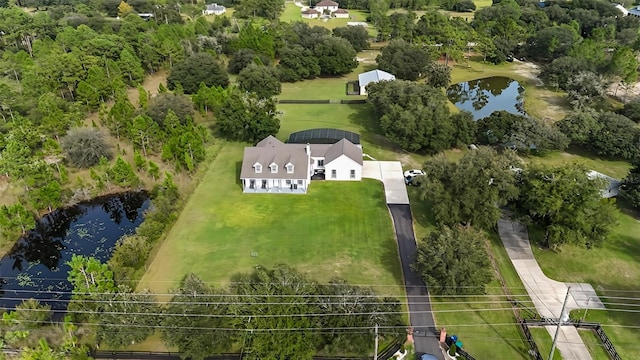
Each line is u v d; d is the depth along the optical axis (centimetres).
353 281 5059
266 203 6531
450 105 10712
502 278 5134
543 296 4881
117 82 9644
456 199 5441
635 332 4444
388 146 8288
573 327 4484
